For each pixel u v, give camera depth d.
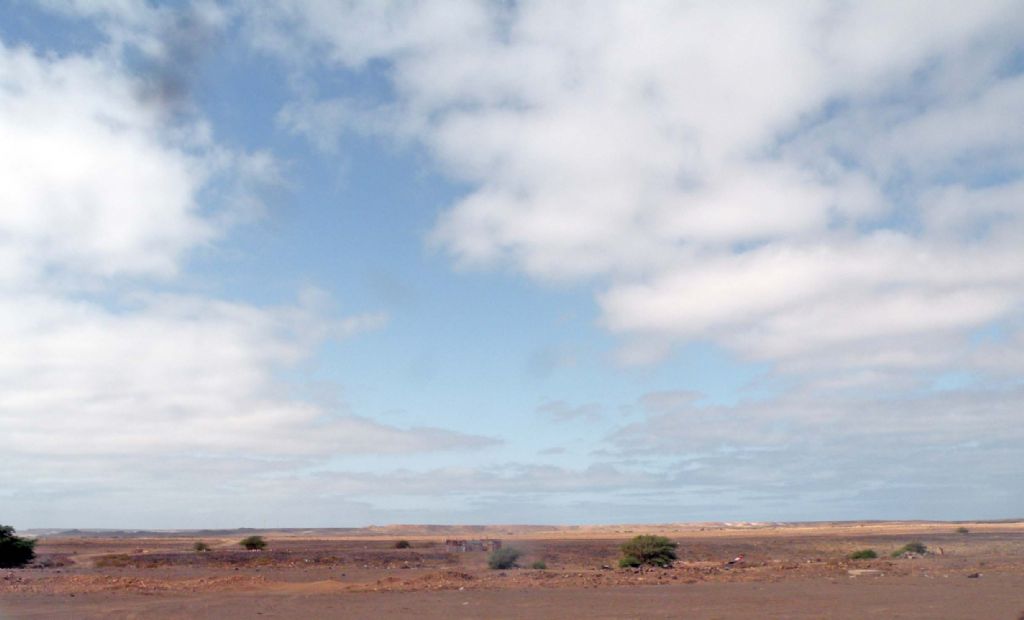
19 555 70.06
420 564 71.88
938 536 122.88
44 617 33.03
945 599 34.47
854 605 32.94
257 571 60.91
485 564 72.50
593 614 31.45
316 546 116.50
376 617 31.62
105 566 69.62
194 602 38.09
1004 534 133.75
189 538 198.50
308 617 31.94
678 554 86.00
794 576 48.97
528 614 31.77
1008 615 29.05
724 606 33.38
